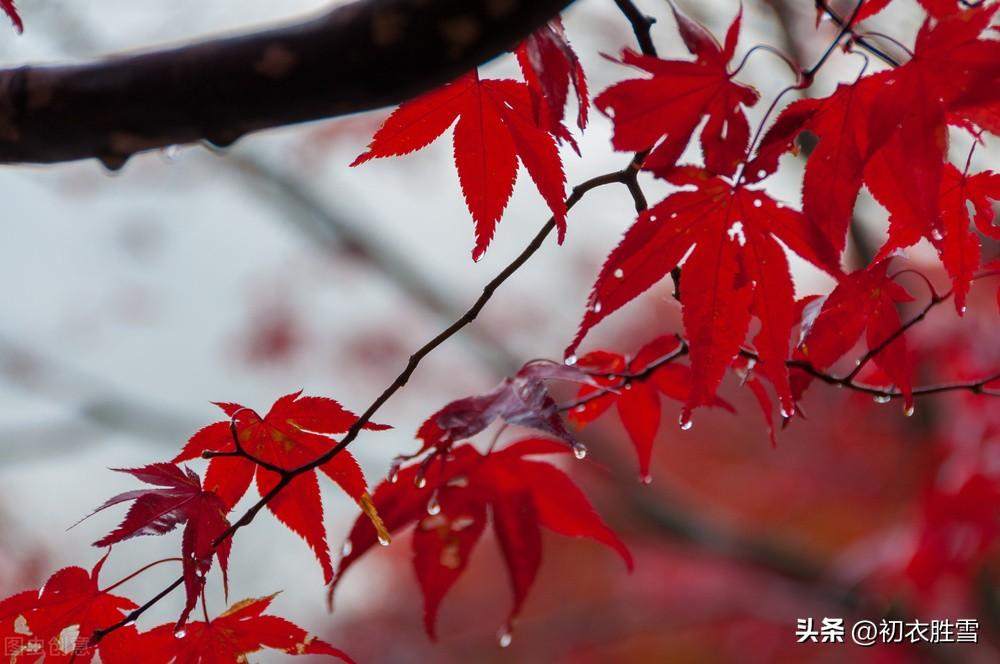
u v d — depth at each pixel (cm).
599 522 79
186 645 73
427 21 64
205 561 71
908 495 200
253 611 73
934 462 137
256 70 65
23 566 208
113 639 72
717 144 70
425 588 78
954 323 130
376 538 77
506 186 72
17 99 66
